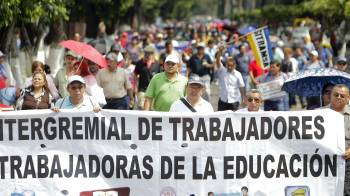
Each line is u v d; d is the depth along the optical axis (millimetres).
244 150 18219
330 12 61406
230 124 18172
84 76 25391
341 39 56688
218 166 18203
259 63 38781
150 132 18125
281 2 117812
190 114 18109
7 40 36812
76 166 18125
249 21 133625
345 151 18219
